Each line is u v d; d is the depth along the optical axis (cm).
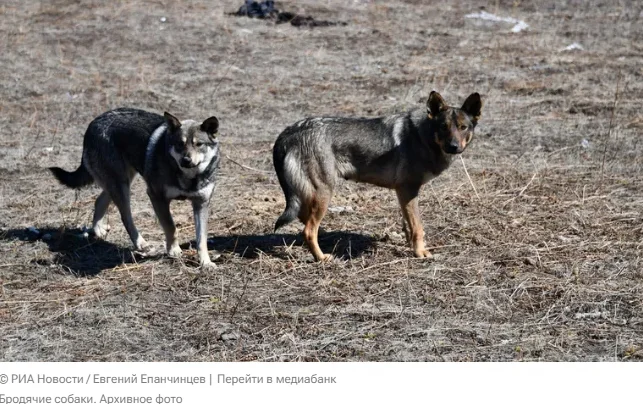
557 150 1303
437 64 1927
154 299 802
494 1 2620
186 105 1611
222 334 726
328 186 880
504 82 1769
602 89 1692
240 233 992
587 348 690
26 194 1132
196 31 2169
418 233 896
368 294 801
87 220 1037
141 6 2383
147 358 691
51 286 839
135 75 1802
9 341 721
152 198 884
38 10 2325
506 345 696
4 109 1564
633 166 1209
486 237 942
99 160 927
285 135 888
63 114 1543
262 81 1783
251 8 2361
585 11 2489
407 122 884
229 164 1270
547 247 903
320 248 938
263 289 818
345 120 890
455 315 754
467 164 1239
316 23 2292
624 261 859
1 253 926
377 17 2398
